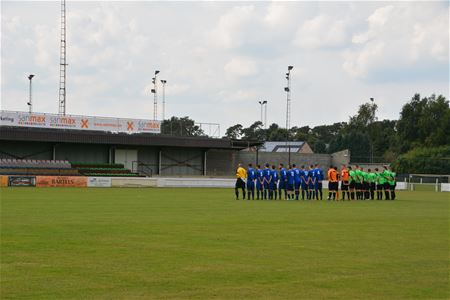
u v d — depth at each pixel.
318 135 186.00
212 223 24.52
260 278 13.49
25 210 30.06
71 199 39.91
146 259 15.59
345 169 46.06
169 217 27.12
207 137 83.00
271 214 29.56
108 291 12.13
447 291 12.51
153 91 84.75
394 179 46.94
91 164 75.81
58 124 74.00
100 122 76.50
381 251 17.41
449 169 89.44
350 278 13.62
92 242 18.45
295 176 44.81
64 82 75.62
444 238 20.47
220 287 12.60
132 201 38.75
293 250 17.38
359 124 148.25
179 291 12.21
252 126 165.25
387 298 11.91
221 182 70.44
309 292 12.29
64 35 75.38
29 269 14.16
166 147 83.50
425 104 126.44
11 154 74.69
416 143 122.12
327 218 27.78
